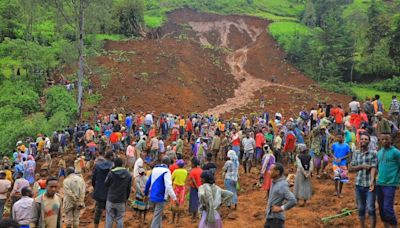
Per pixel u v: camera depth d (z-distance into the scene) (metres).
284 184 7.24
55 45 42.56
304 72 51.81
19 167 17.09
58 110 31.80
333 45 52.06
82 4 31.50
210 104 38.75
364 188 8.87
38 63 37.66
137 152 17.58
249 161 17.34
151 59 44.03
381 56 52.72
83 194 10.04
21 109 33.38
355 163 9.08
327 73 50.03
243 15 69.75
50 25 49.88
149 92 37.62
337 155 12.67
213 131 22.02
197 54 50.41
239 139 18.48
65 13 33.44
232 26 66.88
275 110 36.91
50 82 38.16
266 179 13.39
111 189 8.85
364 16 68.19
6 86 36.59
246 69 51.19
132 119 25.61
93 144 20.31
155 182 9.28
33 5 38.59
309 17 71.19
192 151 21.03
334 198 12.79
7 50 38.91
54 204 7.88
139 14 54.91
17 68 40.16
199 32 64.19
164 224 11.48
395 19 54.31
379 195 8.17
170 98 37.44
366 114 19.09
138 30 54.59
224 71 48.53
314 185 14.48
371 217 8.66
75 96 35.31
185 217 12.16
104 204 9.66
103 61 41.72
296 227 10.52
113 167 9.12
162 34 59.47
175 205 11.37
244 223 11.26
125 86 37.91
